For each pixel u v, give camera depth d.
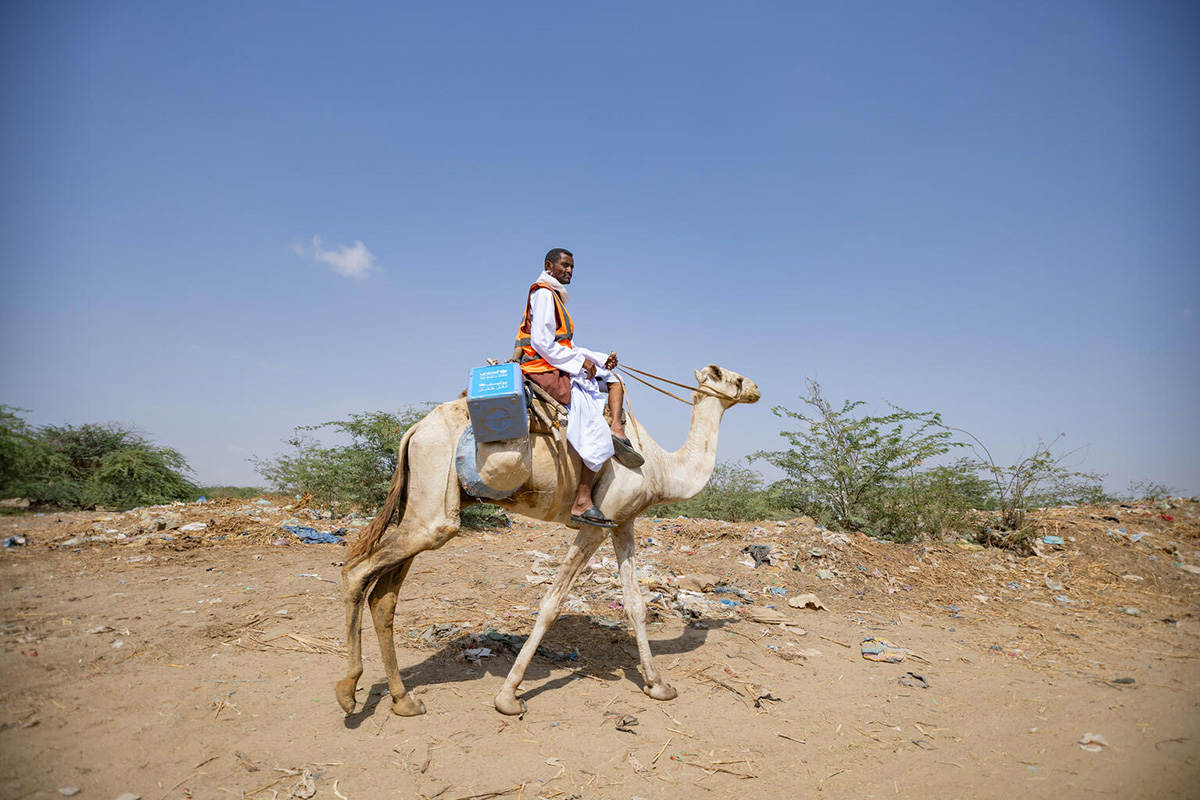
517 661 4.37
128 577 7.04
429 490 4.16
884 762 3.92
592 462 4.36
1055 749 4.07
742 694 4.84
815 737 4.22
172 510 11.23
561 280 4.67
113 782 3.26
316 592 6.73
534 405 4.29
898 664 5.62
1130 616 7.15
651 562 8.72
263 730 3.90
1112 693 4.92
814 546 8.88
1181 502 11.53
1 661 4.48
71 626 5.29
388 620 4.18
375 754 3.73
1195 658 5.70
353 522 11.12
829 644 6.09
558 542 10.27
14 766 3.29
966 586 8.18
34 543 8.33
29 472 10.73
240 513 10.99
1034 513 10.62
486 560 8.72
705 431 5.41
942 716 4.56
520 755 3.82
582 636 5.92
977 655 5.88
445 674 4.88
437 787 3.46
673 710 4.52
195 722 3.91
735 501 14.02
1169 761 3.82
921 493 10.28
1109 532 9.68
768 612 6.83
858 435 10.45
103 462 12.95
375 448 12.10
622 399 4.77
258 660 4.87
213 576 7.24
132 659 4.72
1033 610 7.41
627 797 3.48
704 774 3.73
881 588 7.94
